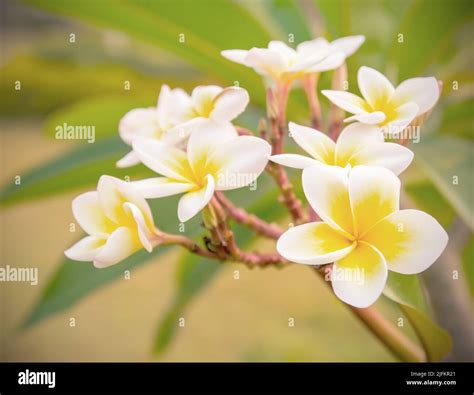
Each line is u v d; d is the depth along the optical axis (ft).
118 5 3.07
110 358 5.74
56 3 3.11
